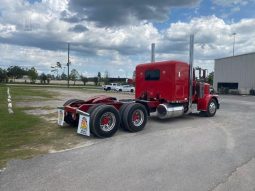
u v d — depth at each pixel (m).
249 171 5.26
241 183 4.68
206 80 12.82
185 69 11.25
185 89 11.33
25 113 12.91
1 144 7.21
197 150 6.71
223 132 8.98
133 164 5.64
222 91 46.91
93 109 8.16
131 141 7.64
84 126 8.13
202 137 8.17
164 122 10.95
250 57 45.34
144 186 4.55
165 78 10.91
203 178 4.90
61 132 8.75
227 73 50.56
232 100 26.53
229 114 13.88
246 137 8.24
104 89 51.53
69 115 9.52
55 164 5.62
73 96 26.34
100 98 9.26
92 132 8.08
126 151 6.60
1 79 75.44
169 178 4.90
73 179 4.84
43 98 22.97
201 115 12.92
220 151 6.64
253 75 44.78
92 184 4.63
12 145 7.12
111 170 5.29
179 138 8.02
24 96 24.89
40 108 15.12
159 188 4.48
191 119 11.88
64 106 9.28
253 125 10.44
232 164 5.67
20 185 4.57
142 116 9.16
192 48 11.47
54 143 7.37
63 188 4.47
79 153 6.42
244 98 30.94
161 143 7.39
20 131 8.83
